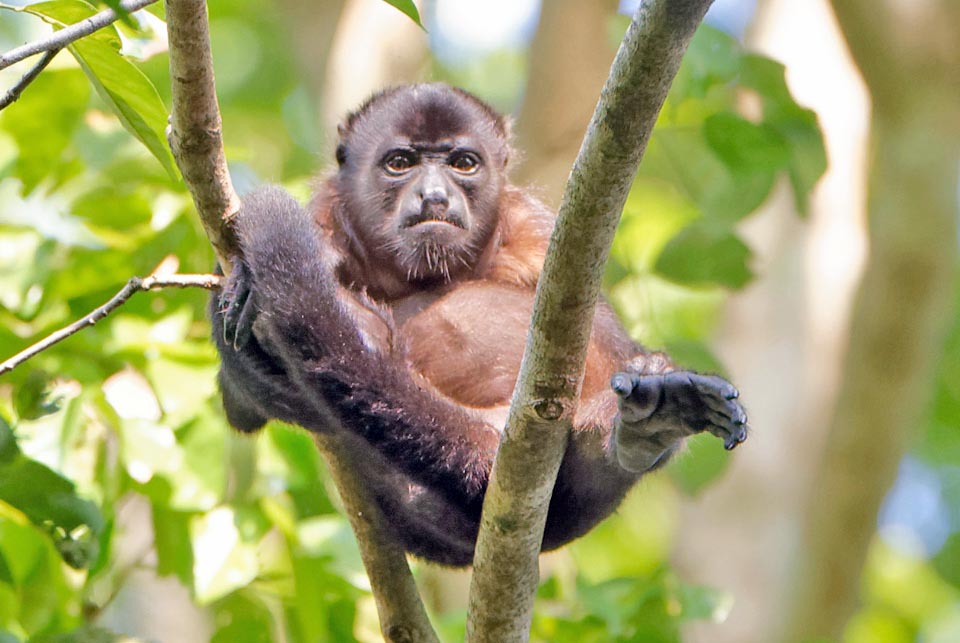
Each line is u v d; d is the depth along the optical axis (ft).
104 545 35.04
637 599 38.17
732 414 23.17
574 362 23.24
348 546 35.88
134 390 35.09
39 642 32.60
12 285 36.42
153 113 26.48
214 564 34.53
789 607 62.23
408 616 29.32
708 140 39.50
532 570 25.53
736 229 52.95
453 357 31.48
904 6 59.00
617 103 20.85
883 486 63.00
